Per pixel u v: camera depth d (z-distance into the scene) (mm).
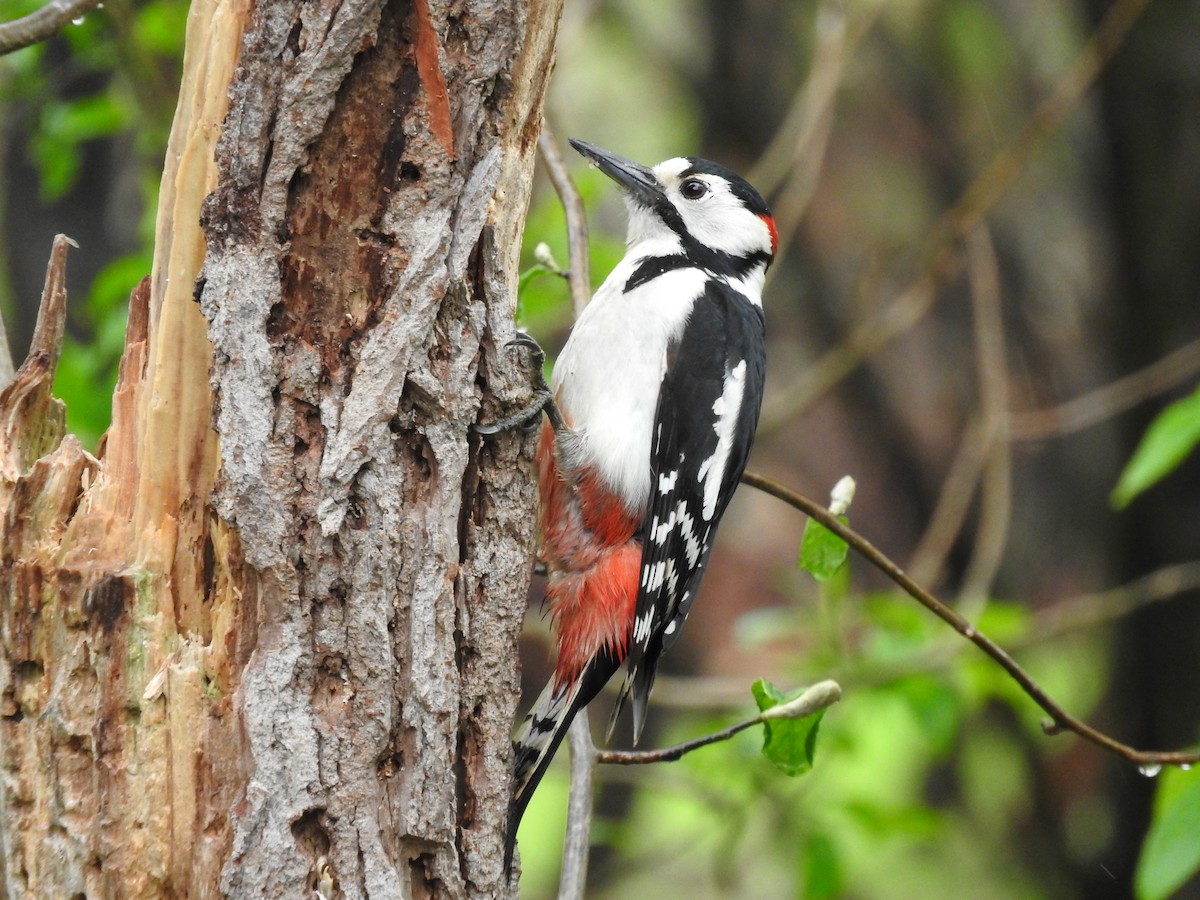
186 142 5848
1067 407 13570
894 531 18109
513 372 6238
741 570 18656
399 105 5867
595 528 8492
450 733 5785
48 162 11633
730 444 9117
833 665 12039
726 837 12188
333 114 5773
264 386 5609
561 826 17172
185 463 5699
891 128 17391
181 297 5746
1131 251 14648
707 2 16688
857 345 13484
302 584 5574
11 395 6016
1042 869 16375
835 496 7957
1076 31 16328
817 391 13453
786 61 16719
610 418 8602
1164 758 7930
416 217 5898
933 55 17094
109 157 13359
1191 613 14320
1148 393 13219
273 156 5695
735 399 9125
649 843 16812
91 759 5512
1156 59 14273
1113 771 15242
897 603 12070
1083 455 16562
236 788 5465
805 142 13133
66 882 5477
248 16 5734
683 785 12492
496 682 6156
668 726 17219
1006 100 17109
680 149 17875
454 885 5773
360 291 5844
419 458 5910
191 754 5492
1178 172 14305
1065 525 16797
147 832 5465
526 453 6363
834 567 7957
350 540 5652
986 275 12805
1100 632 16547
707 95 16766
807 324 17359
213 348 5637
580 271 9125
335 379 5746
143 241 12234
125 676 5539
